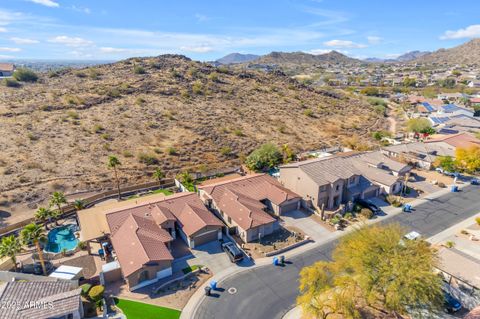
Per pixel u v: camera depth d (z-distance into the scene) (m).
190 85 109.19
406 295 24.23
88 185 54.31
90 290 30.14
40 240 33.91
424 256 26.67
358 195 51.97
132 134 72.25
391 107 138.00
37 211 43.00
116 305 29.95
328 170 51.19
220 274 34.66
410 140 87.69
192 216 41.50
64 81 102.62
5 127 66.44
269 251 38.75
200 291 32.03
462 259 32.50
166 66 125.88
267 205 49.62
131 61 129.00
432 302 25.27
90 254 37.84
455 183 59.56
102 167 59.50
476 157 62.50
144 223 39.09
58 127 69.88
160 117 82.19
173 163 64.31
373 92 166.75
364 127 100.38
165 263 33.72
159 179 57.19
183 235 40.94
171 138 73.38
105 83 100.88
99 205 49.50
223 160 68.81
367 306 29.20
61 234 42.50
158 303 30.33
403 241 28.86
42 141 63.75
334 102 125.25
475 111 117.94
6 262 35.16
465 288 30.22
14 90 89.62
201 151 70.19
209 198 47.81
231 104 101.06
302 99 120.50
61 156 60.22
